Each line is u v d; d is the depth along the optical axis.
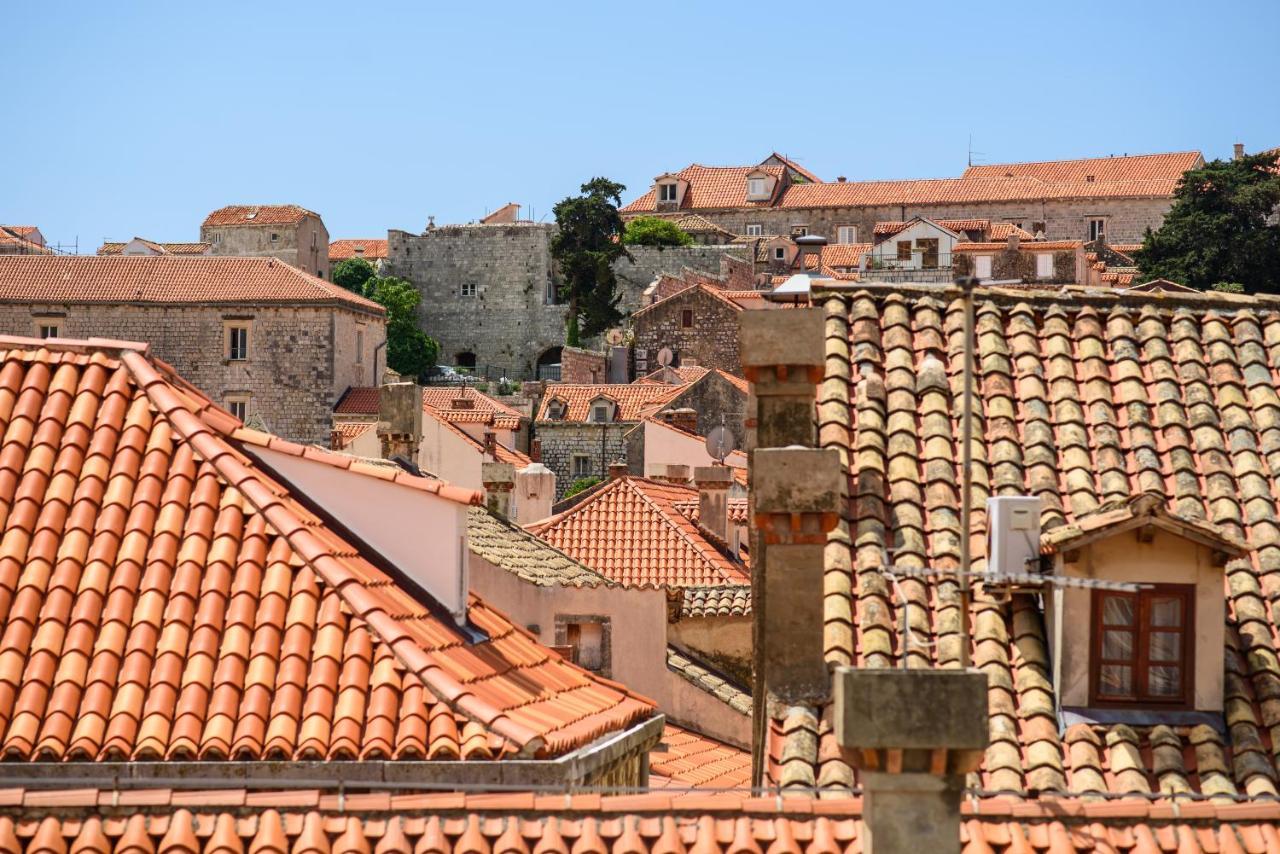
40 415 24.03
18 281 137.75
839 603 21.62
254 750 19.97
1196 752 20.20
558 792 19.92
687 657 43.09
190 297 137.25
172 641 21.14
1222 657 20.72
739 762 37.47
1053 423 24.36
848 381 24.86
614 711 25.41
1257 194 166.25
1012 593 21.42
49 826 18.92
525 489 57.28
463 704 20.92
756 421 22.14
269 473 25.14
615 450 125.00
